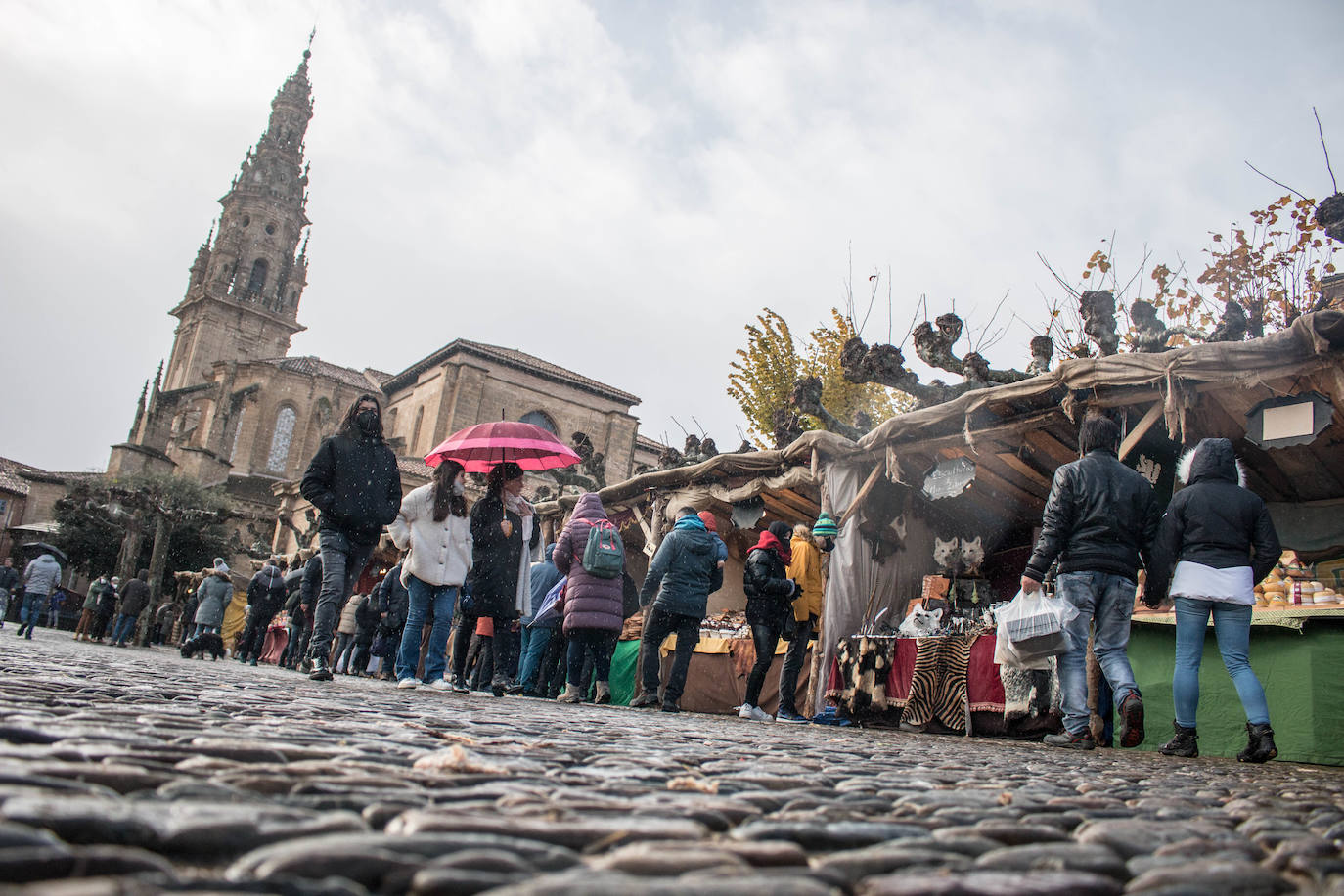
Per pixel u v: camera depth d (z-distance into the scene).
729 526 13.09
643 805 1.70
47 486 61.66
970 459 9.33
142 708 2.87
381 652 12.86
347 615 14.97
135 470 54.41
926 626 8.22
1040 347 10.78
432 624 7.20
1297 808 2.45
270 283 81.00
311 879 0.97
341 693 5.44
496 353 45.34
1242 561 5.12
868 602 9.37
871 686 8.29
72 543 47.81
